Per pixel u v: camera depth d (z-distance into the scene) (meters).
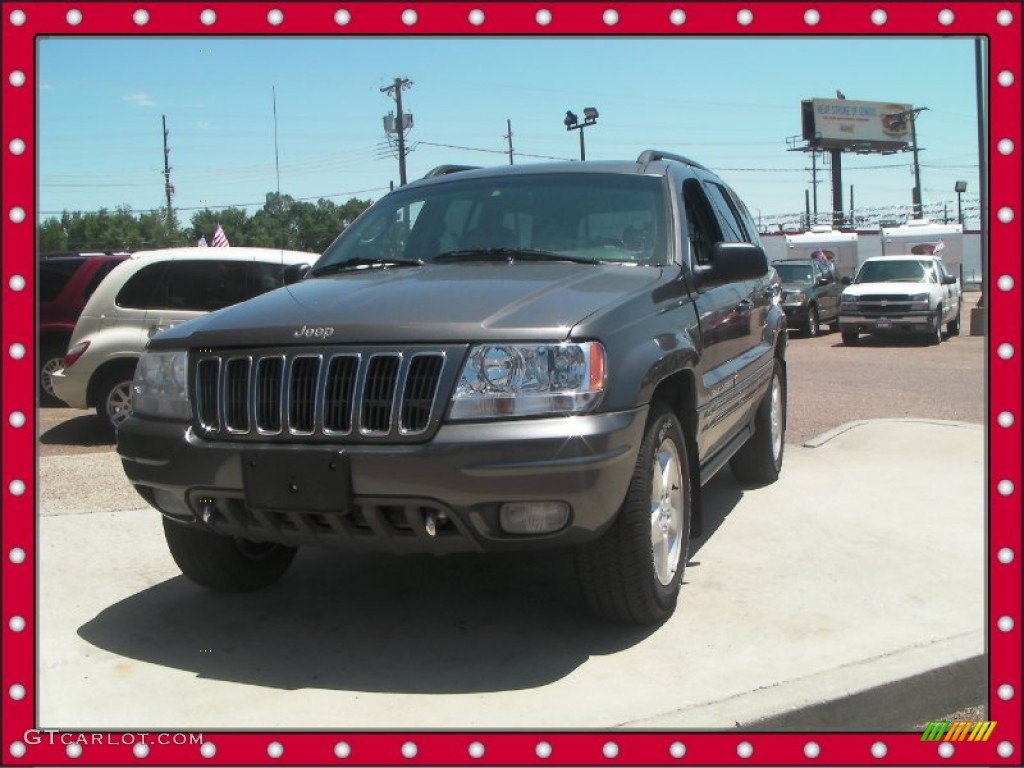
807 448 7.62
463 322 3.46
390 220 5.14
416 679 3.59
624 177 4.93
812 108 70.56
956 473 6.63
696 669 3.61
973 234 44.75
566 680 3.55
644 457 3.73
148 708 3.39
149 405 3.92
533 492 3.31
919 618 4.06
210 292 9.28
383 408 3.41
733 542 5.15
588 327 3.49
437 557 5.08
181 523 3.96
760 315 6.03
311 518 3.51
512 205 4.89
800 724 3.26
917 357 16.66
